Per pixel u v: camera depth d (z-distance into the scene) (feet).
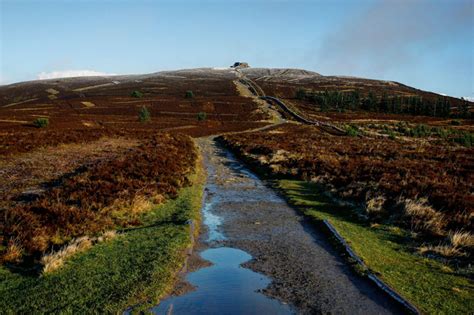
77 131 153.69
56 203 48.88
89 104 396.57
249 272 32.55
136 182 64.03
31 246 35.91
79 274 30.40
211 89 594.65
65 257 33.47
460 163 91.61
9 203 51.90
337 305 26.71
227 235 43.45
